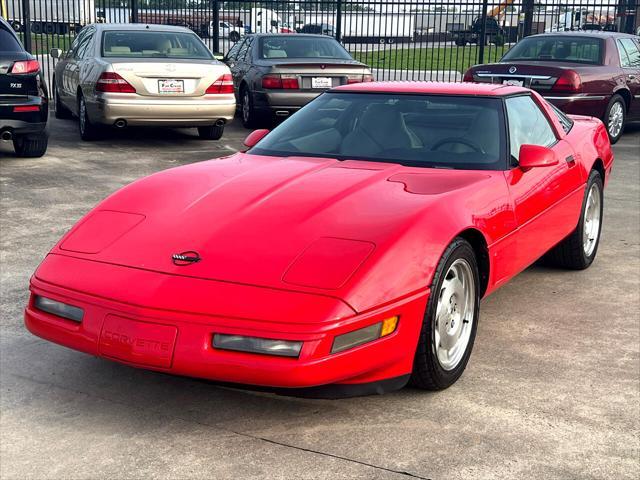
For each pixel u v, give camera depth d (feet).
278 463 10.49
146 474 10.21
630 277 18.98
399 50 97.96
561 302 17.12
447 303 12.39
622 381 13.17
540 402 12.35
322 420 11.67
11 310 15.78
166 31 37.70
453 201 12.75
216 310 10.50
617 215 25.20
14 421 11.51
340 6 66.18
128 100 34.42
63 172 29.63
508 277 14.80
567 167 17.33
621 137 43.11
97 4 74.02
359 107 16.15
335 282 10.73
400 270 11.18
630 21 69.00
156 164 31.94
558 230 17.07
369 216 12.00
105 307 10.98
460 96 16.08
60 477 10.12
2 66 29.30
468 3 66.08
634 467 10.53
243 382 10.46
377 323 10.84
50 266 11.91
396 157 14.89
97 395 12.35
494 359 14.01
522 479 10.17
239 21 70.28
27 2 53.57
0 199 25.02
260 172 14.05
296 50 43.96
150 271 11.24
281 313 10.37
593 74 38.52
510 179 14.60
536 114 17.42
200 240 11.66
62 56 42.88
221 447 10.89
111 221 12.57
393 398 12.41
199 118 35.78
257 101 41.37
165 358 10.57
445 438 11.19
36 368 13.24
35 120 30.32
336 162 14.70
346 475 10.21
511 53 42.14
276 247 11.35
